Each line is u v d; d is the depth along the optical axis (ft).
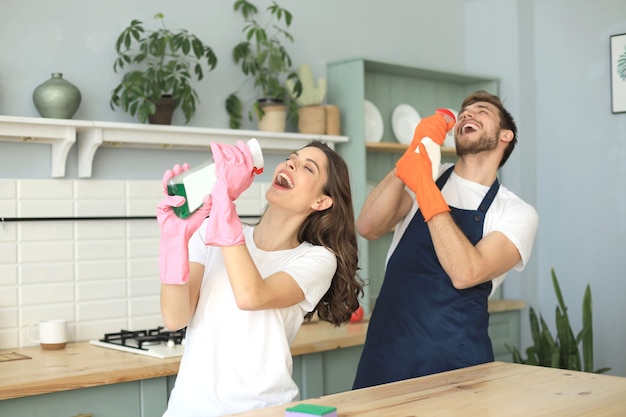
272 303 5.48
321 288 5.95
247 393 5.54
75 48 10.16
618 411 4.91
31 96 9.78
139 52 10.70
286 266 5.86
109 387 8.05
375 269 13.50
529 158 14.84
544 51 14.79
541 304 14.84
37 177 9.77
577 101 14.42
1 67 9.56
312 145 6.13
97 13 10.34
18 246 9.59
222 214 5.29
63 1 10.05
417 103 14.48
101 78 10.38
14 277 9.55
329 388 10.11
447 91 15.05
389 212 7.97
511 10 14.90
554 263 14.69
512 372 6.26
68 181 9.96
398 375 7.55
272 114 11.28
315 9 12.85
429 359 7.45
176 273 5.38
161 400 8.45
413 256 7.78
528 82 14.87
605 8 14.14
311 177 5.88
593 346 14.19
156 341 9.45
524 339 14.66
